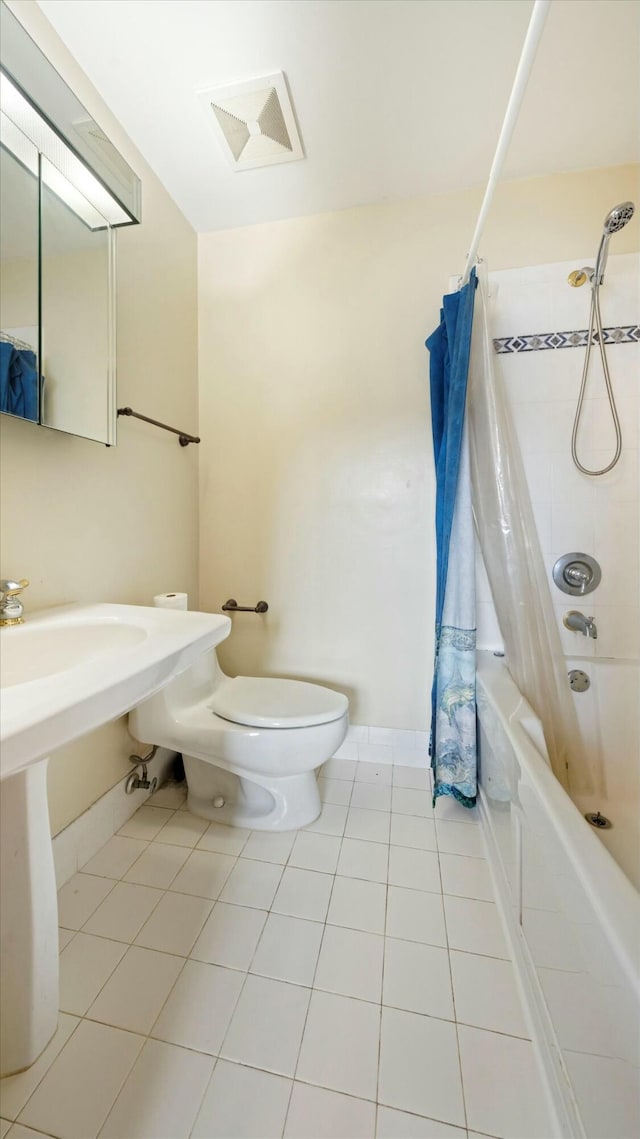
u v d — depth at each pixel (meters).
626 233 1.49
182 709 1.39
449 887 1.15
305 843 1.32
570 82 1.20
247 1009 0.86
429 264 1.63
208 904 1.10
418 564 1.70
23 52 0.94
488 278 1.53
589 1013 0.59
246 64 1.16
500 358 1.56
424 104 1.26
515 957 0.94
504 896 1.07
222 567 1.86
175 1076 0.75
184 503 1.76
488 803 1.31
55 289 1.06
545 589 1.51
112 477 1.34
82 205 1.12
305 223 1.73
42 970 0.78
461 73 1.18
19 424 1.02
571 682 1.50
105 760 1.34
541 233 1.55
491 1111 0.71
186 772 1.49
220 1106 0.71
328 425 1.74
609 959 0.52
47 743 0.47
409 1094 0.73
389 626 1.74
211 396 1.84
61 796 1.17
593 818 1.35
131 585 1.44
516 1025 0.83
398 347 1.67
